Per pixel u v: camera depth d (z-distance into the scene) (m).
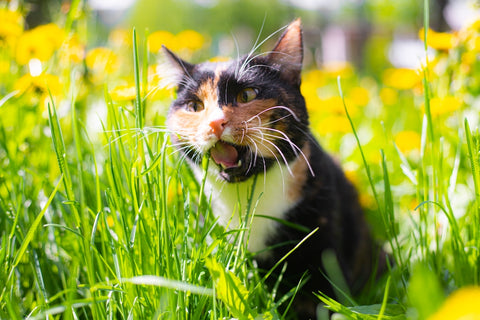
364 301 0.59
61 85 0.70
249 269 0.58
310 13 5.11
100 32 1.31
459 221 0.62
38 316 0.46
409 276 0.56
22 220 0.56
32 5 0.86
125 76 0.96
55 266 0.57
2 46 0.77
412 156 0.82
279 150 0.57
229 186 0.60
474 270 0.53
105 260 0.51
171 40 1.04
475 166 0.52
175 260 0.49
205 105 0.59
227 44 1.44
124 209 0.51
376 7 3.65
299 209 0.60
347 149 0.96
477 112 0.68
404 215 0.74
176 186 0.54
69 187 0.51
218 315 0.51
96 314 0.46
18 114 0.68
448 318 0.31
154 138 0.61
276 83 0.61
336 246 0.61
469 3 0.71
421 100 0.80
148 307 0.48
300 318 0.62
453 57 0.71
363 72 2.51
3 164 0.64
